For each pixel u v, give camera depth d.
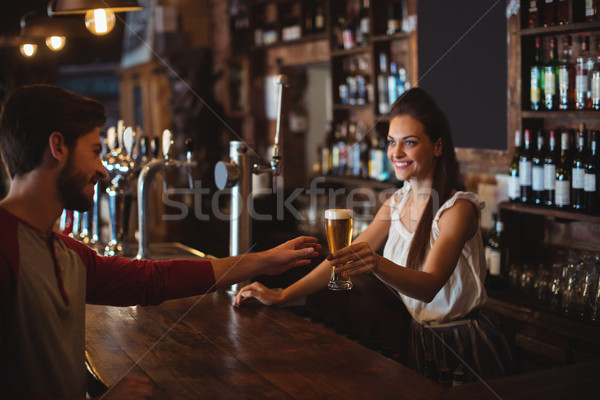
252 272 1.63
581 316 2.28
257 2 5.24
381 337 2.90
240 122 5.87
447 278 1.66
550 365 2.37
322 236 4.04
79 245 1.48
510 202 2.74
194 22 6.47
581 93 2.48
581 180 2.42
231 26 5.79
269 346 1.47
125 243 2.47
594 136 2.39
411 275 1.58
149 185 2.23
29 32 2.68
